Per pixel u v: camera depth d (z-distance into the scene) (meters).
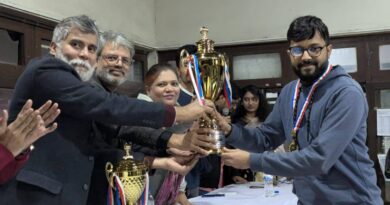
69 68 1.25
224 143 1.56
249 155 1.47
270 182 2.72
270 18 4.32
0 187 1.15
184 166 1.56
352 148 1.50
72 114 1.23
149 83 2.25
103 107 1.20
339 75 1.52
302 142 1.58
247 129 1.74
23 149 1.08
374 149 4.07
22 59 2.92
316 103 1.53
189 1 4.59
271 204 2.29
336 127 1.42
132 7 4.22
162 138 1.53
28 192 1.18
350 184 1.49
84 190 1.28
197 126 1.51
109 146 1.49
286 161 1.42
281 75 4.33
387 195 3.98
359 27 4.06
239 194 2.63
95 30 1.37
